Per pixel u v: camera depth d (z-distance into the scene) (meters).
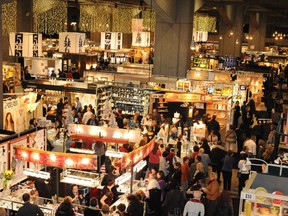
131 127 15.58
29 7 24.53
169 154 11.95
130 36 47.62
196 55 33.00
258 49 47.91
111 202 9.38
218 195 9.73
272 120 17.30
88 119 15.70
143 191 9.90
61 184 10.52
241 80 24.25
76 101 17.42
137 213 8.76
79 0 34.44
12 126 14.98
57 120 16.03
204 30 43.81
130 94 17.84
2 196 9.51
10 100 14.79
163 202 10.30
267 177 8.20
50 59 23.80
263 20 47.50
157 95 17.48
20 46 18.95
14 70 20.19
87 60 30.31
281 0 30.75
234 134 14.90
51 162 9.12
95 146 11.46
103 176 10.23
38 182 9.95
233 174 13.97
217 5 33.12
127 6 38.59
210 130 15.52
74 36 21.05
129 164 9.35
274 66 38.22
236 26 37.47
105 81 19.89
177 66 21.66
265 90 26.62
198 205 8.84
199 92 18.44
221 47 38.00
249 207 7.25
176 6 21.33
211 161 12.78
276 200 7.35
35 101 16.50
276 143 11.74
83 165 9.05
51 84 18.05
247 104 20.38
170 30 21.62
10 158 10.02
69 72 26.12
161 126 14.40
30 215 8.09
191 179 11.29
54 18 32.72
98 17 38.56
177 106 17.89
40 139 11.34
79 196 9.84
